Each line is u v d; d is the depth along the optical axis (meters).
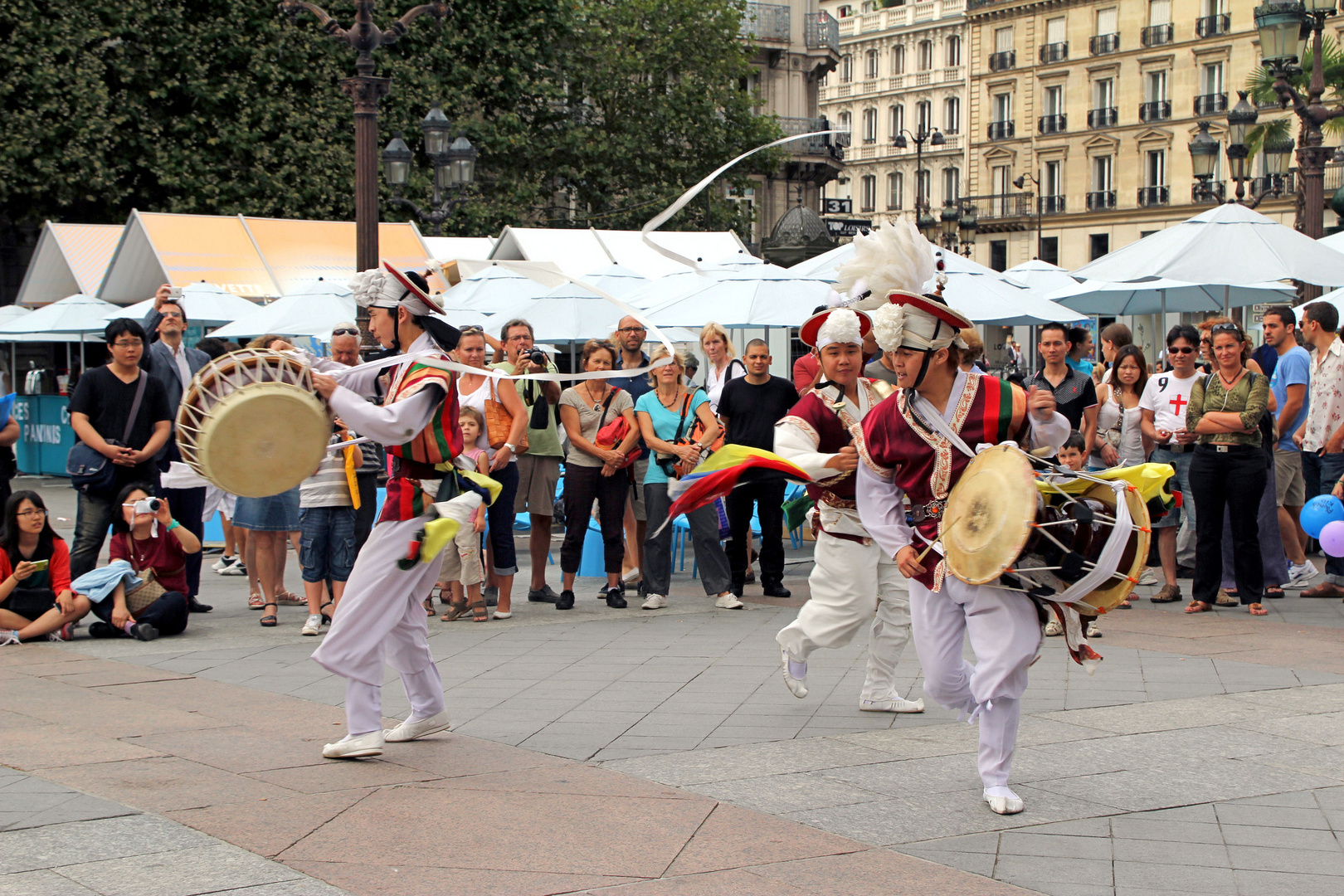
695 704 6.40
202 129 27.81
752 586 10.64
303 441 5.07
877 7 77.38
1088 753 5.42
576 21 36.59
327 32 13.62
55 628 8.34
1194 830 4.45
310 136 28.20
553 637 8.41
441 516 5.36
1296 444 10.16
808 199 51.84
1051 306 13.35
